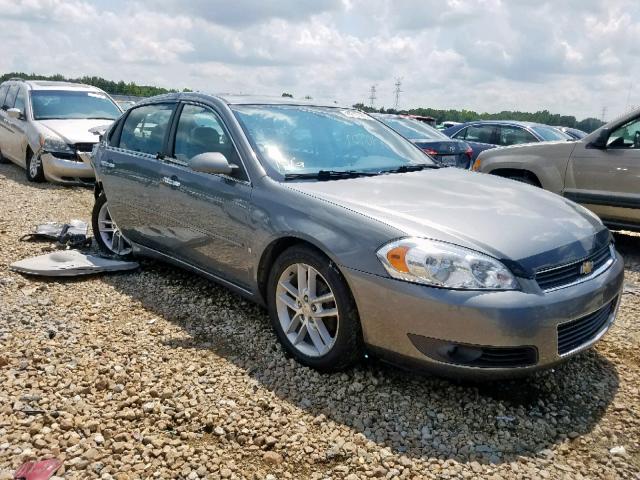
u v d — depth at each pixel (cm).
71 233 576
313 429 277
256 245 360
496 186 383
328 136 425
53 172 926
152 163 460
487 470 251
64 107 1046
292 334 348
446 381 323
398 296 287
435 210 320
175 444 262
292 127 417
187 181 418
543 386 323
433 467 252
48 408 285
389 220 305
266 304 375
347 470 248
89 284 470
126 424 276
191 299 440
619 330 406
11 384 305
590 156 643
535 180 702
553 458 262
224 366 335
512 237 298
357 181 369
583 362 354
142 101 518
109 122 1034
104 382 308
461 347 281
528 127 1112
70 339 363
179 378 319
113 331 379
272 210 349
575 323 297
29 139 967
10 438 259
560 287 293
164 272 504
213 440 267
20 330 373
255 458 255
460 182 385
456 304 274
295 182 362
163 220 450
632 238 735
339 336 314
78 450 254
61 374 319
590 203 648
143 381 314
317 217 324
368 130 457
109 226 561
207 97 437
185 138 441
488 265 280
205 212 402
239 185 376
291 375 327
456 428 281
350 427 279
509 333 272
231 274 394
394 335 293
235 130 395
